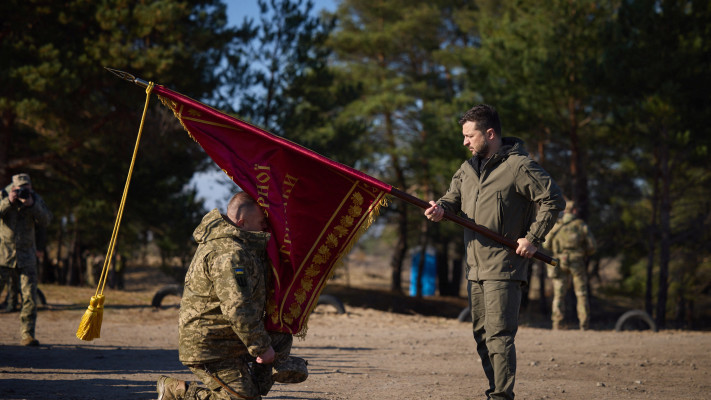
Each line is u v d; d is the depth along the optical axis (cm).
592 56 1861
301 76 2122
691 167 2092
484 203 402
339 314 1330
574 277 1215
